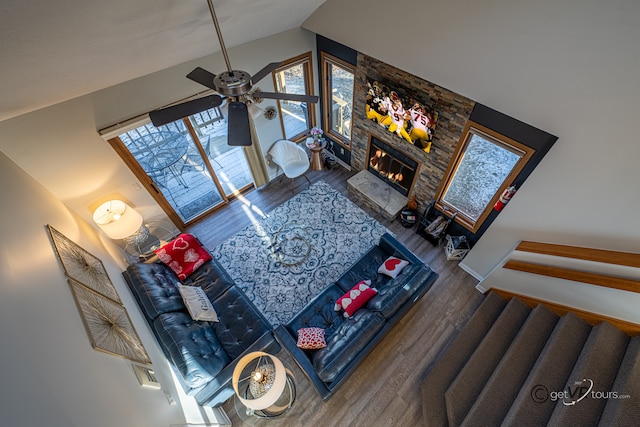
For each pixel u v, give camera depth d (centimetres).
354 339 279
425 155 405
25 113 279
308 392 333
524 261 327
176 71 349
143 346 244
